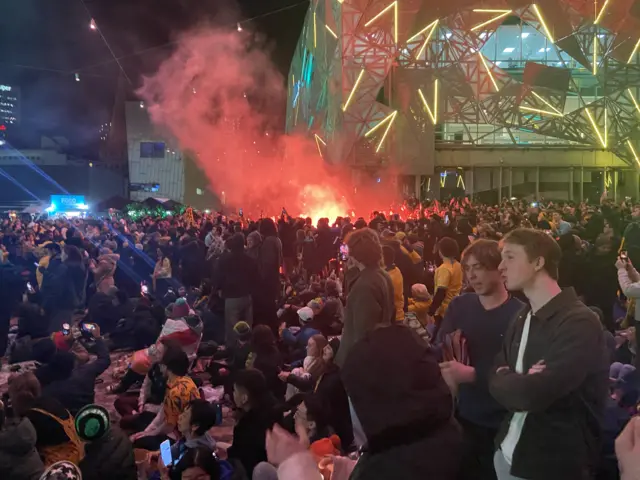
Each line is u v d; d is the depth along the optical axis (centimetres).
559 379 237
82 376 577
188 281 1436
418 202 3047
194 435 462
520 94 3250
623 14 2919
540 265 258
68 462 335
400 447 174
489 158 3781
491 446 312
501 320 327
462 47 3253
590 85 3825
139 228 2555
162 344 580
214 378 737
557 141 3797
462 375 298
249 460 452
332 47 3234
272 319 954
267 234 989
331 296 988
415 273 878
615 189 3784
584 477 246
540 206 2916
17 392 423
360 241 459
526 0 3078
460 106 3291
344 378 181
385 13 2972
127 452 378
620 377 553
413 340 182
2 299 963
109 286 1120
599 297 844
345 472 298
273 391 623
